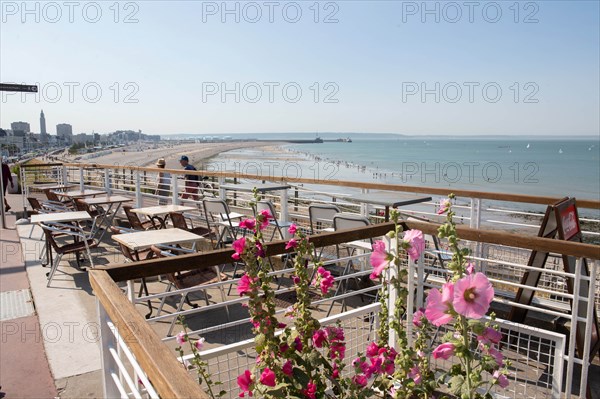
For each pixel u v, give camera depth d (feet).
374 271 5.78
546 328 10.80
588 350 7.34
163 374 3.28
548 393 8.26
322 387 5.70
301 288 5.89
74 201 22.86
